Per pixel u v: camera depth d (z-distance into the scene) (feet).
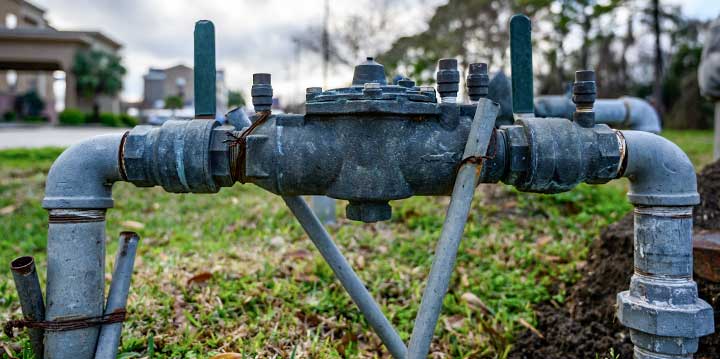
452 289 9.51
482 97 5.22
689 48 76.18
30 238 13.17
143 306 8.02
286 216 14.49
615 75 82.89
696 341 5.06
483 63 5.21
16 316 7.67
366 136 4.77
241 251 11.31
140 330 7.38
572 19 61.31
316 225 5.98
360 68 5.26
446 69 4.94
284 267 10.03
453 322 8.42
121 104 116.06
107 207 5.21
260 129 5.00
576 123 5.24
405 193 4.90
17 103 113.91
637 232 5.32
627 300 5.28
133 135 5.05
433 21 48.44
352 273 6.07
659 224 5.12
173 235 13.15
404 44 41.01
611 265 8.61
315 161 4.89
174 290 8.80
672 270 5.09
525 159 4.92
